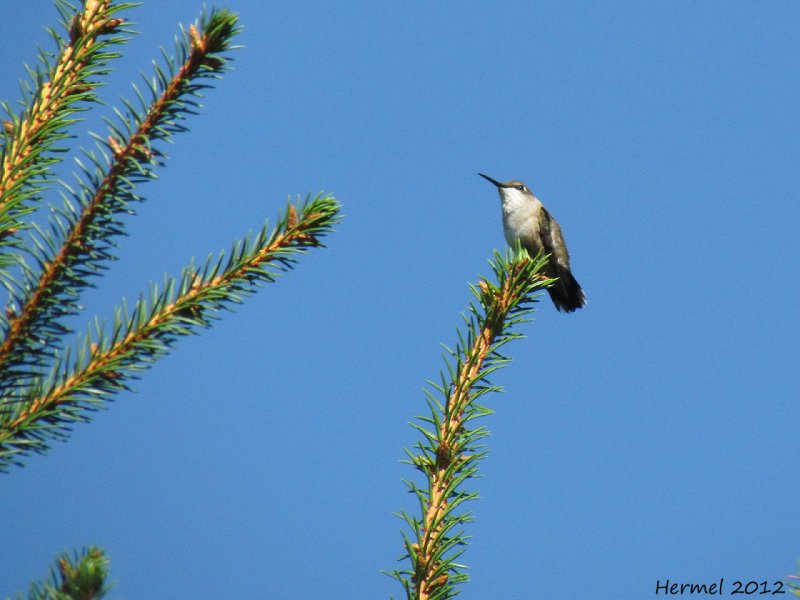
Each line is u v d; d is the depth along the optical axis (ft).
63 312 22.65
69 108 24.44
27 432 21.33
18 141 23.68
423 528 24.72
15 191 23.13
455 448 26.86
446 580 23.79
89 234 23.40
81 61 24.64
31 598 15.98
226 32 24.38
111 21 24.84
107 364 22.11
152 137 24.14
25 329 22.09
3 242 22.67
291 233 25.25
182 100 24.54
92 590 15.66
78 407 21.57
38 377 21.75
